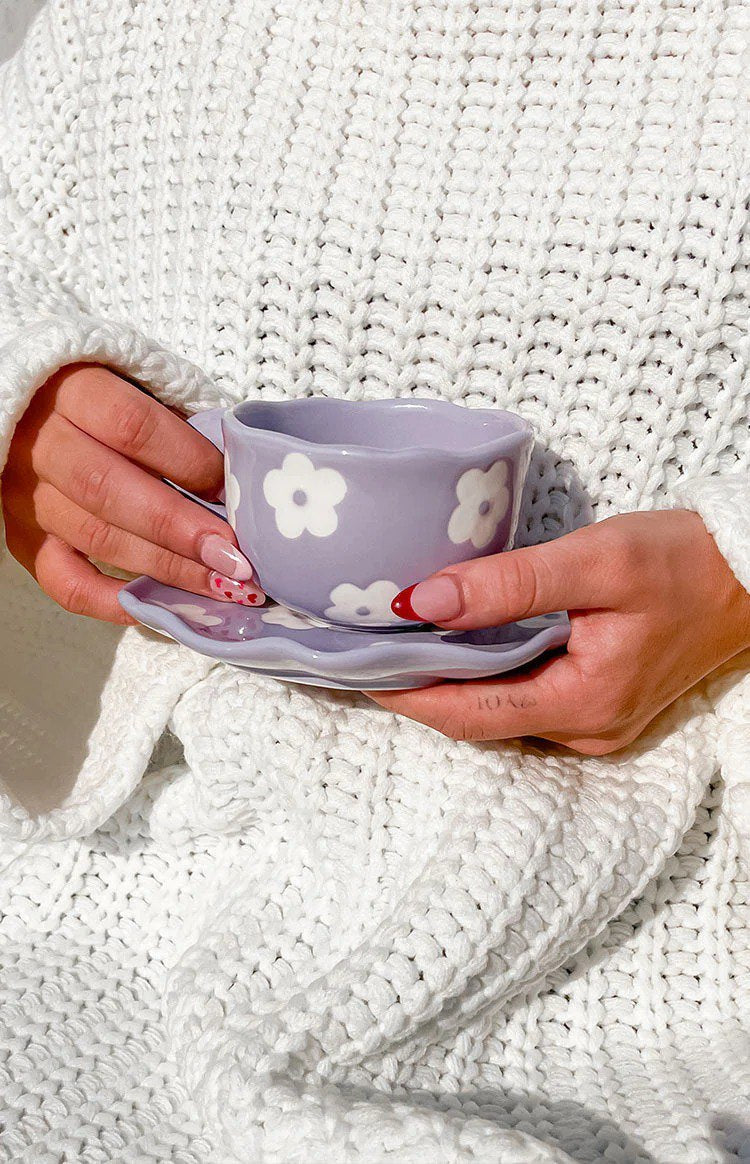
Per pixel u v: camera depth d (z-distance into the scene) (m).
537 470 0.66
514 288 0.65
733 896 0.64
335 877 0.61
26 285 0.74
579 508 0.66
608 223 0.64
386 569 0.55
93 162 0.74
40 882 0.67
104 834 0.67
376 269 0.67
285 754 0.61
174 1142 0.57
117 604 0.64
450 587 0.53
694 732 0.63
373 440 0.61
